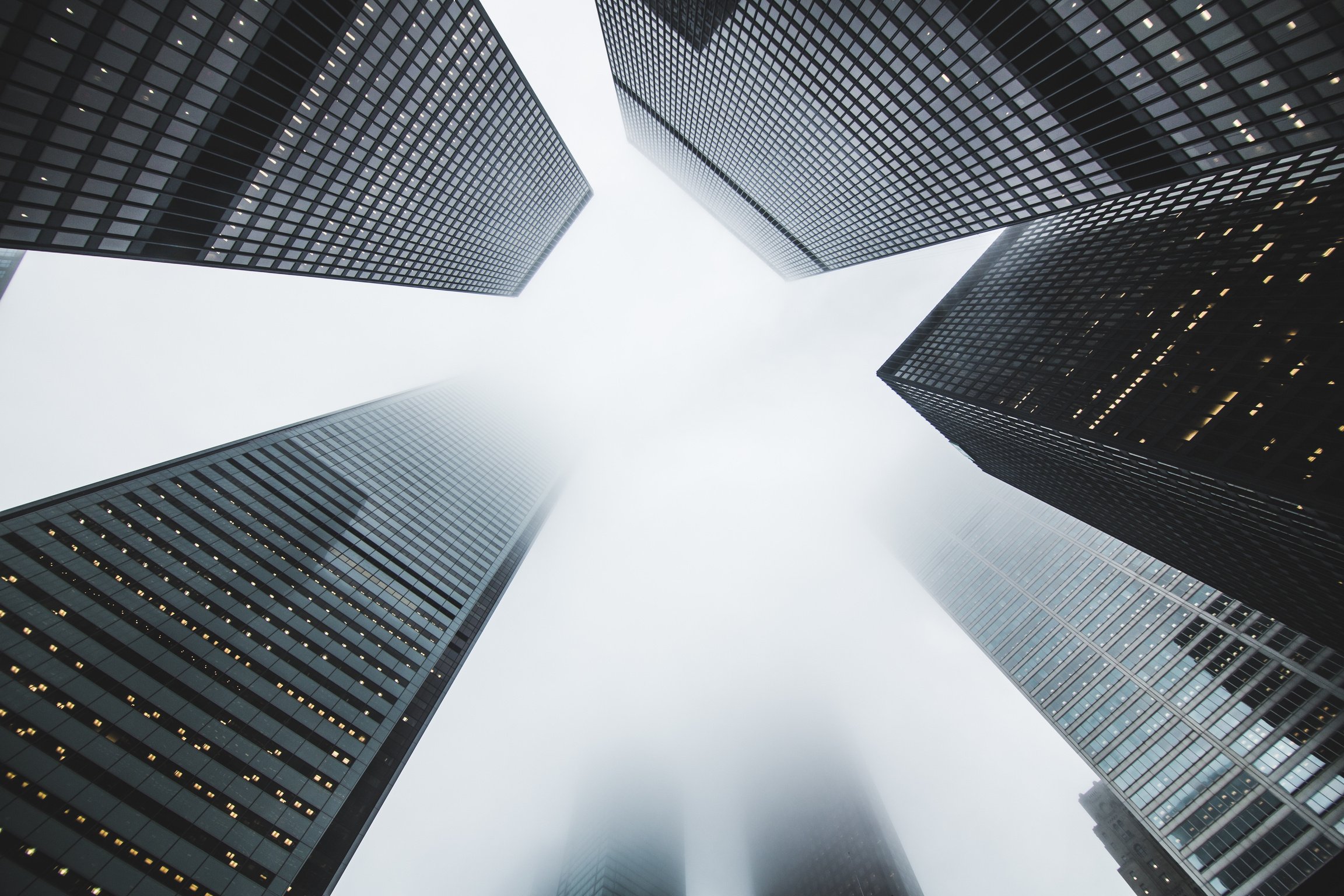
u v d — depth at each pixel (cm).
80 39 3606
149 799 4538
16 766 4147
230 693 5512
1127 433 6022
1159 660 10881
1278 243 5975
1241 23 3603
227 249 5803
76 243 4441
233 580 6462
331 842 5400
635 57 12012
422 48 6216
